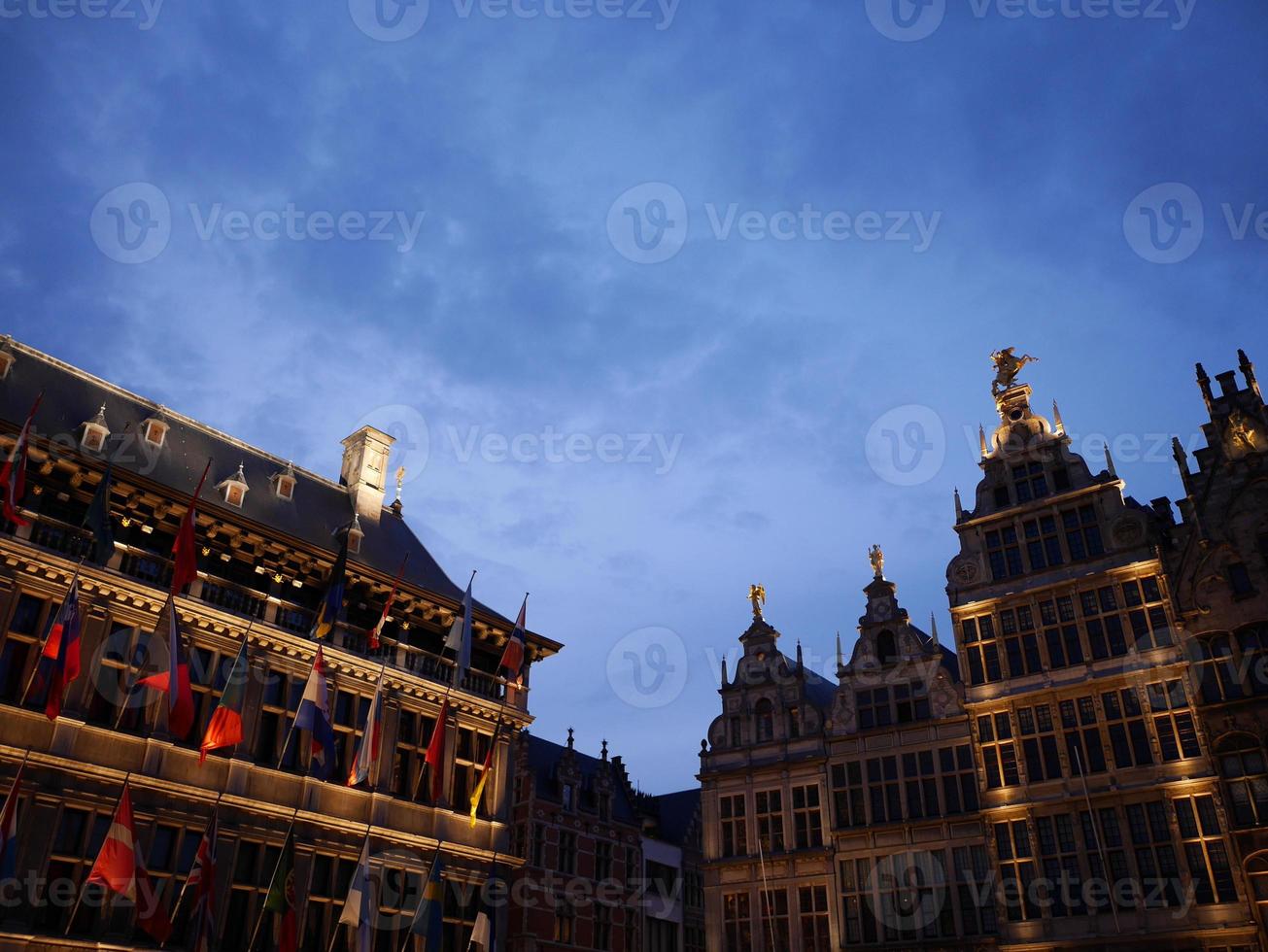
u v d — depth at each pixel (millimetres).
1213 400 36344
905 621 41781
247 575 30922
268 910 26719
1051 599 37906
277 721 29797
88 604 26516
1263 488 34375
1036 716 36656
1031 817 35219
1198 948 30891
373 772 31234
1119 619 36094
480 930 30703
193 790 26656
